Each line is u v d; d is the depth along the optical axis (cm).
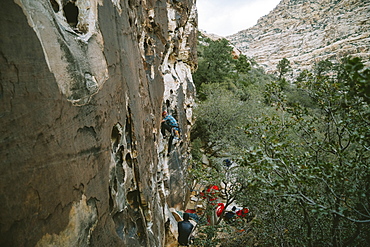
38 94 135
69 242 151
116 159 281
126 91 320
